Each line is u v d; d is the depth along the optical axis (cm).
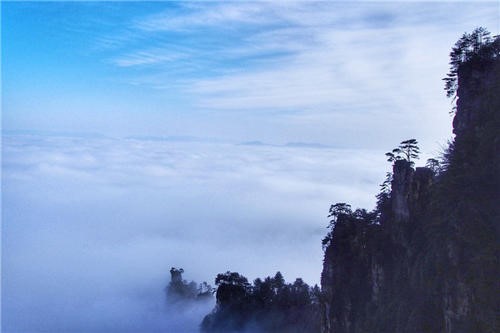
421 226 12544
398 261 13025
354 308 14350
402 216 13300
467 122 11831
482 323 8644
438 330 10062
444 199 10600
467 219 9481
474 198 9750
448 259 9844
